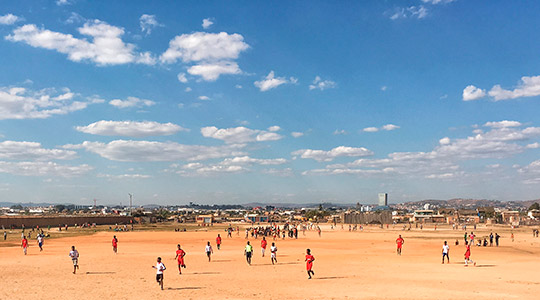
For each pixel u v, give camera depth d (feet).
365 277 122.83
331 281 115.03
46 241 300.81
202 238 340.18
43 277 120.57
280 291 99.55
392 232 474.08
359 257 185.57
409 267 148.15
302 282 113.09
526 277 123.54
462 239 339.16
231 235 375.25
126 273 129.29
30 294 94.17
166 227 642.63
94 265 150.00
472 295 94.53
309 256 121.08
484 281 115.24
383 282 113.19
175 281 114.21
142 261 163.12
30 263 155.53
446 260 173.78
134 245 260.62
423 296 93.40
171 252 206.49
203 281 114.42
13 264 152.15
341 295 94.63
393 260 173.17
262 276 124.26
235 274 128.26
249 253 153.58
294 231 363.56
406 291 99.45
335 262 164.35
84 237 354.54
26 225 588.09
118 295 93.97
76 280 115.14
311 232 462.19
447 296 93.45
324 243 283.59
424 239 336.29
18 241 300.40
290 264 155.74
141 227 639.35
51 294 94.48
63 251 213.05
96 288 102.63
